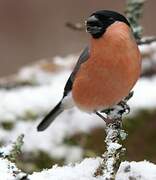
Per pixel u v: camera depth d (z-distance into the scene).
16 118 11.33
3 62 20.14
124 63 7.43
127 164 6.76
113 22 7.46
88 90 7.86
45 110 11.55
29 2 20.77
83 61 7.86
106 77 7.57
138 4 8.73
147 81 12.42
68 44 20.02
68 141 10.91
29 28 20.55
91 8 20.97
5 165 6.36
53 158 10.61
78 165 6.77
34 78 13.23
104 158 6.44
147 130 10.90
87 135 10.91
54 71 13.53
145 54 12.98
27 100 11.81
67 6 20.88
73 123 11.17
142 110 11.13
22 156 10.55
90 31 7.49
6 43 20.31
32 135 10.95
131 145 10.77
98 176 6.49
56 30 20.38
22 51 20.28
